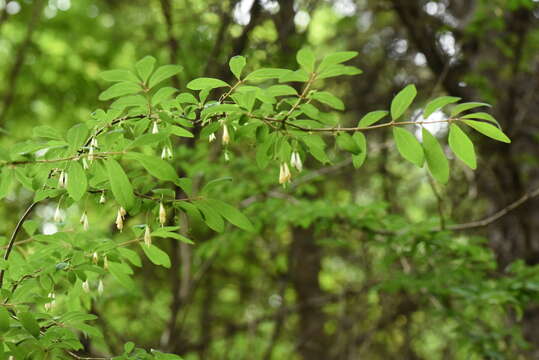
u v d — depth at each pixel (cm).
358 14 1012
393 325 1068
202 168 611
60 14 1257
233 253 1142
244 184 625
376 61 1127
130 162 455
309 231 1127
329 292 1286
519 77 873
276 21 849
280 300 1092
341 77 1078
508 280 553
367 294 991
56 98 1291
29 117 1292
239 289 1285
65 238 299
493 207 849
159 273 1077
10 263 291
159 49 988
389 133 1021
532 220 807
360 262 1137
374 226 581
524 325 773
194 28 880
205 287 1259
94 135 257
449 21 998
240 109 259
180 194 619
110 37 1258
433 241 561
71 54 1289
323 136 872
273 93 256
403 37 1105
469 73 805
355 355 977
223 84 252
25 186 264
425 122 257
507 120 793
